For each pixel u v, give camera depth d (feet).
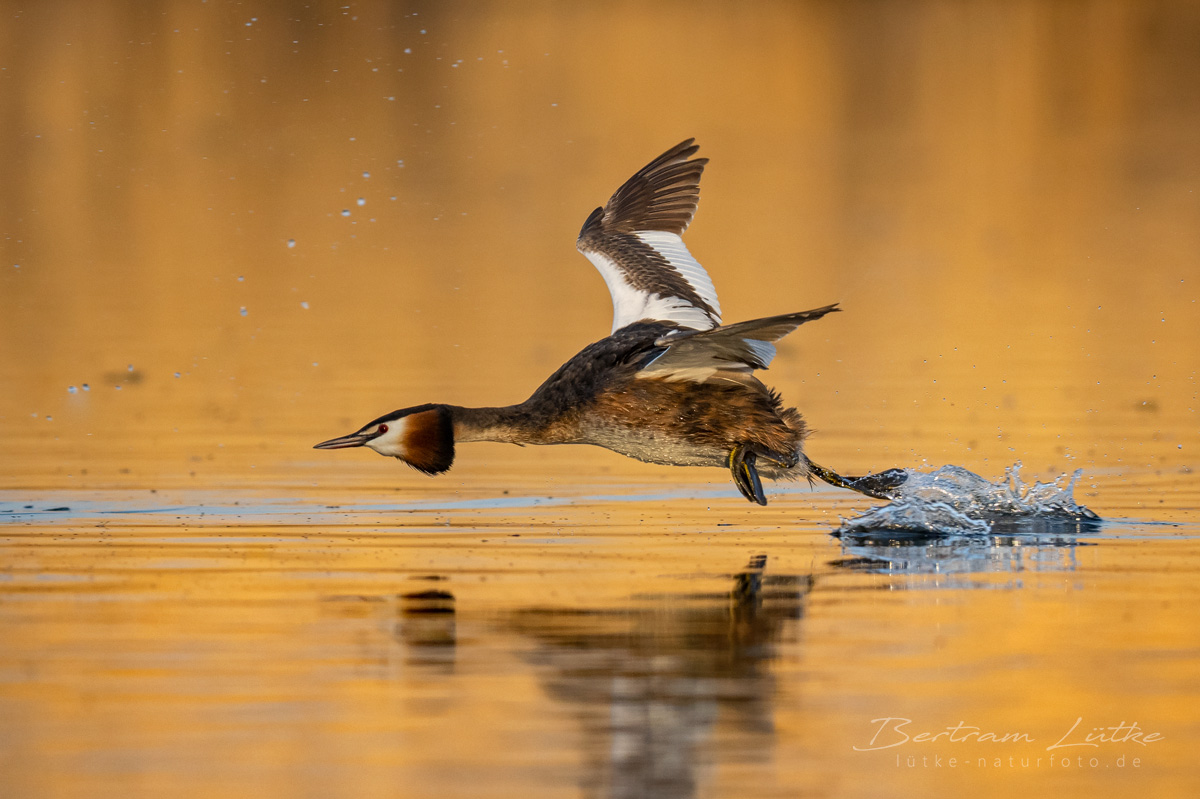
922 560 32.83
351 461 46.44
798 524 37.60
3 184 102.83
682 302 38.45
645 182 42.27
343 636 26.71
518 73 129.70
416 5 130.31
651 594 29.58
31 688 23.99
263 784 20.31
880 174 107.45
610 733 22.12
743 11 152.35
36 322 71.15
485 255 88.69
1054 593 29.48
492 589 30.12
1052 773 21.11
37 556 33.47
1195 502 39.19
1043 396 55.16
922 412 52.75
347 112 118.52
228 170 107.04
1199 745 21.85
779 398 35.76
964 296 75.97
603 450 49.21
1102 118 120.98
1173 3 151.02
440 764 21.02
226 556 33.53
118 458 46.44
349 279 82.74
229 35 126.52
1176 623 27.22
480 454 48.42
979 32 145.38
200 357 63.93
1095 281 79.25
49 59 121.08
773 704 23.22
